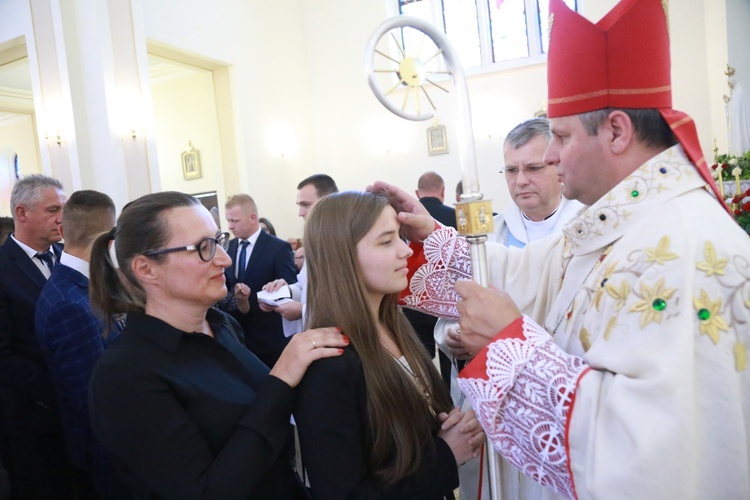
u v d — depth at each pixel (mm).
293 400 1116
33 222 2508
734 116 6359
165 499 1010
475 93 8586
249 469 1019
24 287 2330
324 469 1016
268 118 8289
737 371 739
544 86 8242
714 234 812
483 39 8625
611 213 938
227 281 3629
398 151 8961
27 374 2229
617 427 757
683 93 7422
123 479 1130
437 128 8711
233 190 7773
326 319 1167
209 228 1233
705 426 726
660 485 699
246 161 7738
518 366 877
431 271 1459
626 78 906
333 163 9375
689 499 698
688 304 766
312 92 9406
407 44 8867
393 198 1483
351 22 9070
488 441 1026
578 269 1042
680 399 718
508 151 2004
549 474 874
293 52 9023
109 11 5504
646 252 848
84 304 1914
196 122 8289
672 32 7426
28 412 2236
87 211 2041
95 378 1069
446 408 1354
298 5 9266
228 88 7664
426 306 1488
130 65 5625
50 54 5414
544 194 1969
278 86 8586
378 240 1169
